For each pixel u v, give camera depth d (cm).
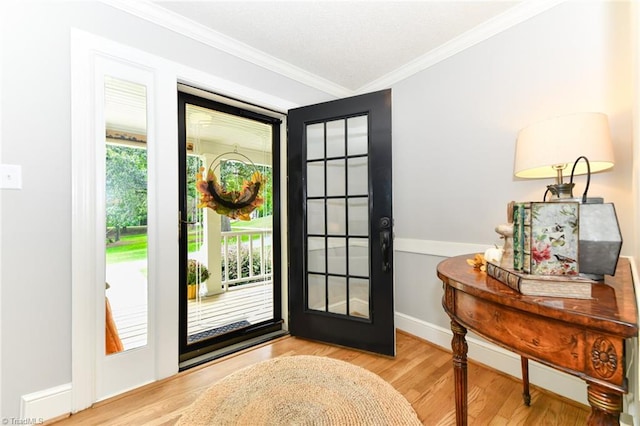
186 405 138
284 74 220
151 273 157
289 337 223
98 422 127
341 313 210
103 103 143
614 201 128
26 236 124
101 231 142
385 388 145
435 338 205
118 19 147
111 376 144
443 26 174
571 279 68
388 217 191
